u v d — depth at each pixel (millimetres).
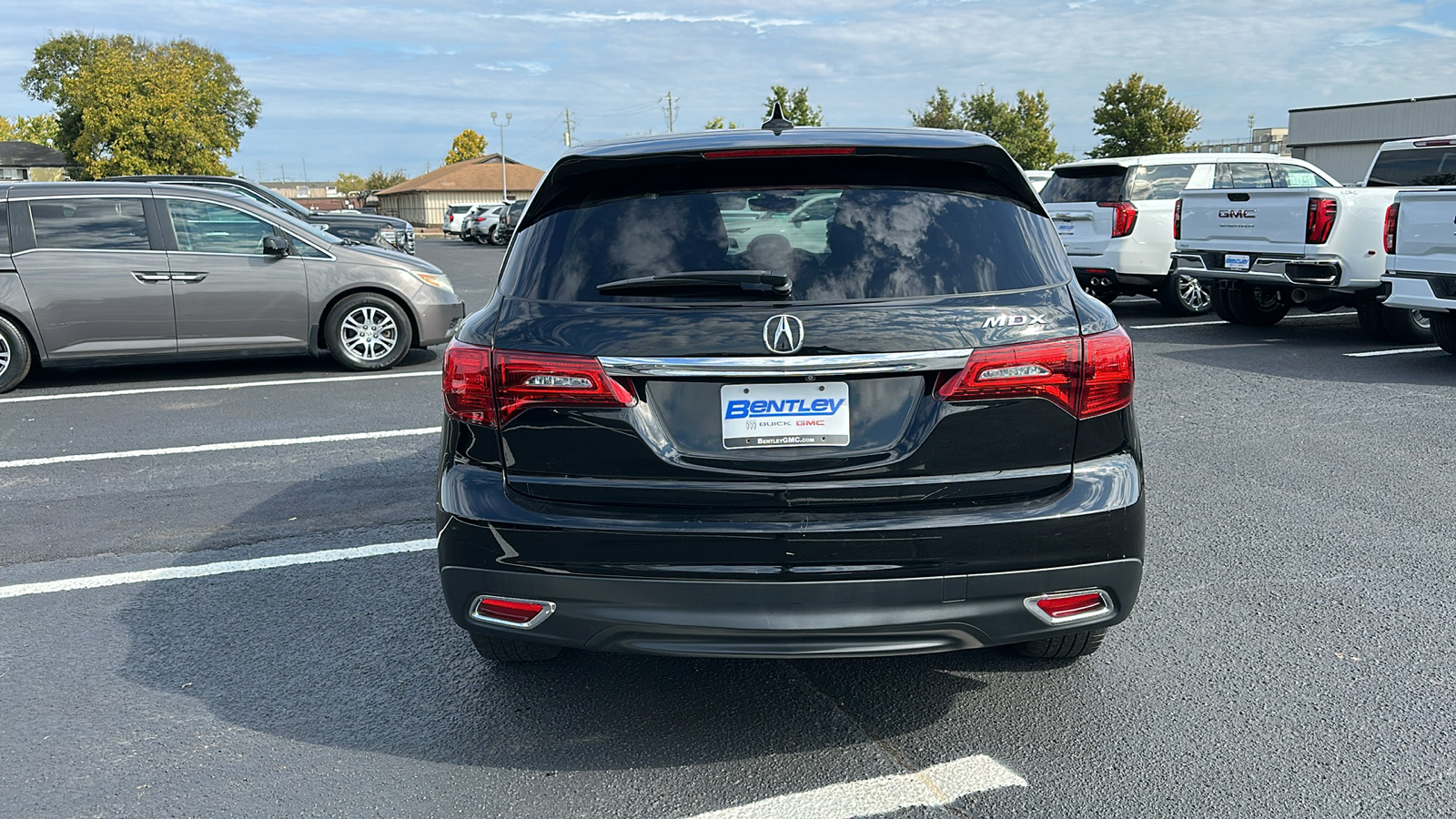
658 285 2615
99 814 2664
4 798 2742
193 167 72938
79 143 71938
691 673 3410
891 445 2594
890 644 2629
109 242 8758
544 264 2789
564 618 2688
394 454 6348
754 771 2820
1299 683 3250
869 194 2766
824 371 2535
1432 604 3844
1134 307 13102
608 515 2631
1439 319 8688
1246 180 12109
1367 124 47031
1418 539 4535
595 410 2617
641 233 2744
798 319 2539
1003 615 2648
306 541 4777
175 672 3486
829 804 2656
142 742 3031
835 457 2588
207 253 8977
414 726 3098
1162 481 5449
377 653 3607
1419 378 8055
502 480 2732
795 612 2576
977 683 3293
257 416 7527
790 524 2562
